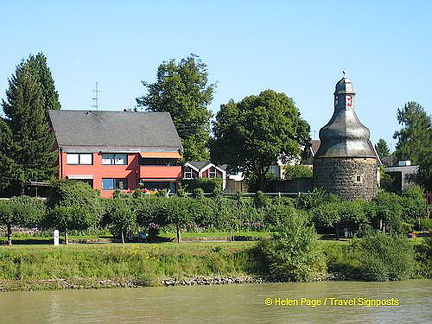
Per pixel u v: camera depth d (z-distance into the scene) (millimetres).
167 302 48281
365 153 77438
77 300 48969
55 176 77812
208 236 66812
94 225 66438
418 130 122000
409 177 89250
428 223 72750
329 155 77500
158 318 43781
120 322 42875
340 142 77688
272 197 77188
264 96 85750
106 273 54875
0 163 72438
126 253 56219
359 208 70250
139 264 55938
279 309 46312
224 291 52500
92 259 55469
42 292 51906
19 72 76312
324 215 68250
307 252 58188
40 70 103875
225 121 86250
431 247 61281
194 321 43031
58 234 60469
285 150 84688
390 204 72812
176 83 101312
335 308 46781
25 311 45625
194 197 74375
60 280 53719
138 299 49344
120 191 77312
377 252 59719
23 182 73375
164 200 68250
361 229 69500
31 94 75688
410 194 78625
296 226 59281
